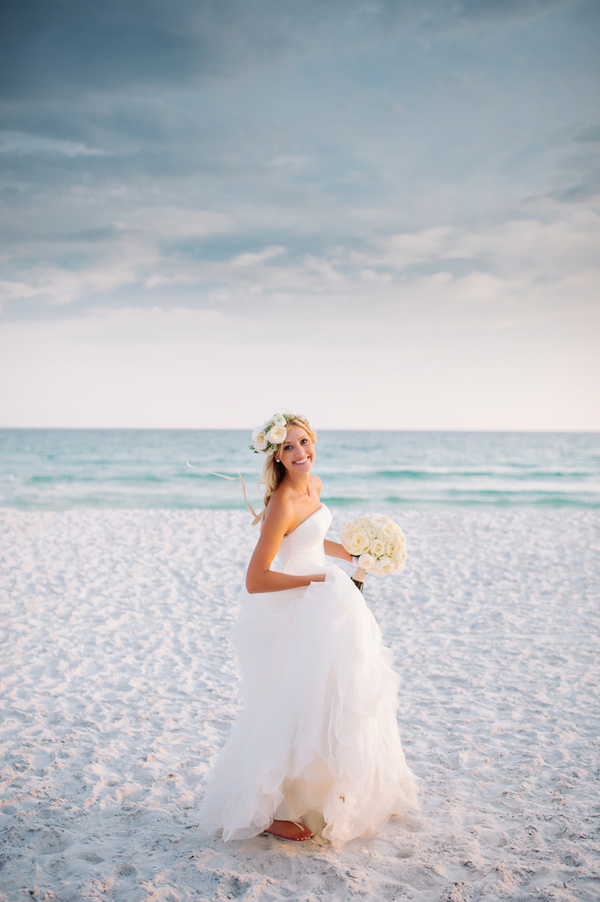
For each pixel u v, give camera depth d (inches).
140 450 1855.3
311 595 102.1
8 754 141.3
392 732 111.4
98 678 195.9
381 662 105.6
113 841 105.7
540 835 105.6
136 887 91.3
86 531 482.6
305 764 95.6
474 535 478.3
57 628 249.0
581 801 117.6
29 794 122.3
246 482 1091.3
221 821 105.3
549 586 321.7
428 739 151.4
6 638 235.5
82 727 158.1
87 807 117.3
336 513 633.6
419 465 1450.5
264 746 97.4
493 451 1855.3
